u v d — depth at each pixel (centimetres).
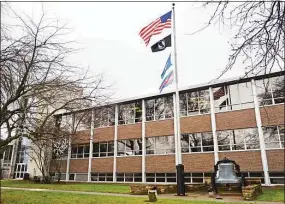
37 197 1389
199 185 1880
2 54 700
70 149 3341
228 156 2289
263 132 2209
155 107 2870
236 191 1625
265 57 448
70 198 1339
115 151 2972
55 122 965
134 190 1620
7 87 782
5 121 842
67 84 814
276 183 2067
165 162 2609
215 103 2494
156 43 1686
